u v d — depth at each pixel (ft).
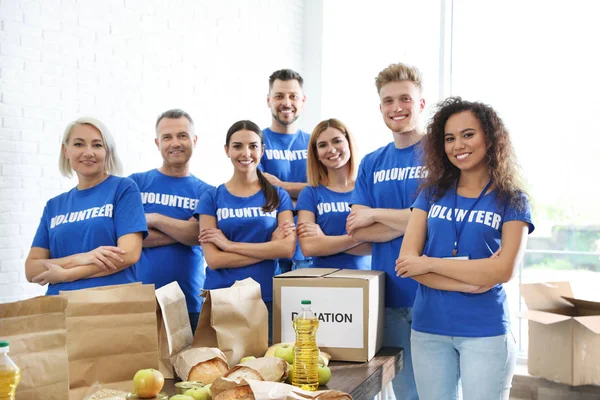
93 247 8.63
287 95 12.19
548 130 15.85
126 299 5.92
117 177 8.98
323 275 7.75
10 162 11.49
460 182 7.80
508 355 7.32
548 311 11.48
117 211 8.76
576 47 15.67
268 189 10.01
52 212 9.02
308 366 6.18
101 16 13.15
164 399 5.41
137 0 13.99
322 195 10.39
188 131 10.84
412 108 9.14
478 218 7.45
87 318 5.75
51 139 12.19
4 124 11.38
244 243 9.64
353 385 6.42
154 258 10.50
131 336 5.90
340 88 19.70
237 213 9.84
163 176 10.95
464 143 7.46
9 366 4.58
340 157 10.22
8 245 11.48
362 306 7.45
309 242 9.95
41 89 11.98
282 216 10.02
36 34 11.86
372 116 19.21
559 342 11.18
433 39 17.40
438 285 7.39
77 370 5.66
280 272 10.64
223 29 16.58
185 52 15.37
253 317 6.97
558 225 15.81
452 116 7.62
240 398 5.18
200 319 6.79
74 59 12.59
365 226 9.13
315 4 19.65
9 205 11.49
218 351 6.36
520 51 16.31
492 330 7.27
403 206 9.25
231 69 16.92
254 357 6.59
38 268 8.60
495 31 16.65
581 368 11.01
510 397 11.72
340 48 19.67
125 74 13.73
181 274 10.62
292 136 12.48
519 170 7.59
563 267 15.80
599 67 15.46
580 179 15.58
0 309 4.88
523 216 7.35
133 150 13.97
